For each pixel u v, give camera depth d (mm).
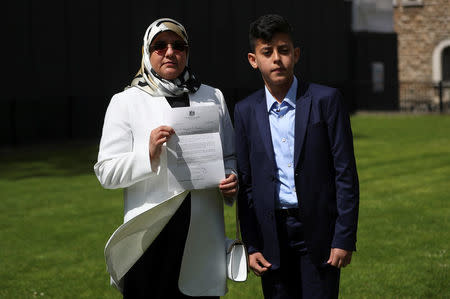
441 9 26562
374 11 24609
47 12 14719
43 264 5355
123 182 2854
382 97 24953
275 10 19938
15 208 7613
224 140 3088
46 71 14820
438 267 4887
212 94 3109
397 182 8773
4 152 13336
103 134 2969
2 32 14055
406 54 27344
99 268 5215
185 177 2850
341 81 23266
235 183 2900
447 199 7457
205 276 3000
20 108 14461
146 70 3004
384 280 4645
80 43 15305
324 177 2783
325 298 2846
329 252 2816
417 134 15680
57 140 15141
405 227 6152
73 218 7004
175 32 2926
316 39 21703
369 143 13867
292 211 2865
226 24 18438
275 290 2941
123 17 15961
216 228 3018
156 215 2883
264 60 2785
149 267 3010
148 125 2922
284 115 2861
